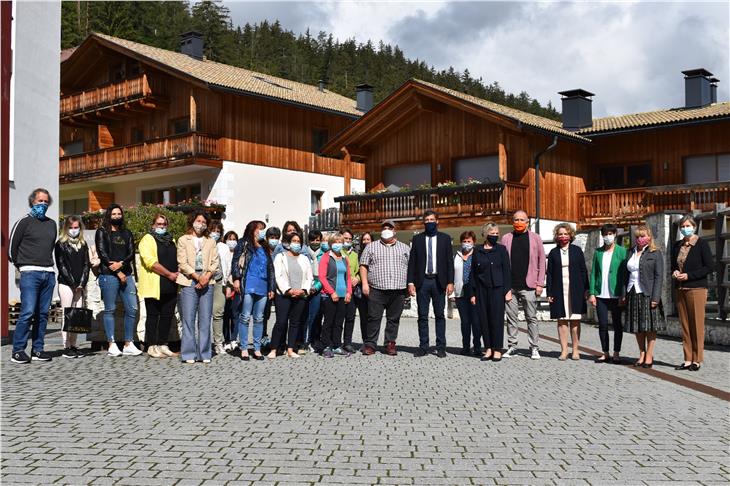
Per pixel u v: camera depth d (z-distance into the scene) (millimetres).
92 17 68875
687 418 6883
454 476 4887
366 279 11875
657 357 11828
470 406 7328
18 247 9969
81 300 10844
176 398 7477
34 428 6074
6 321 12703
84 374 8969
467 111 26000
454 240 28125
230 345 12117
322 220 33062
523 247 11594
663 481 4840
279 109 35375
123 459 5188
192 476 4805
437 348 11602
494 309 11156
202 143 32281
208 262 10383
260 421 6465
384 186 30281
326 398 7633
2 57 12938
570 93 29047
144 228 28062
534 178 26344
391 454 5422
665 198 25719
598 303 11242
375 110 28391
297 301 11242
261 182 34406
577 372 9969
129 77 35250
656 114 28828
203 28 79125
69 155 39219
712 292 14570
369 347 11797
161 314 10984
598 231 19219
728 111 25312
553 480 4828
